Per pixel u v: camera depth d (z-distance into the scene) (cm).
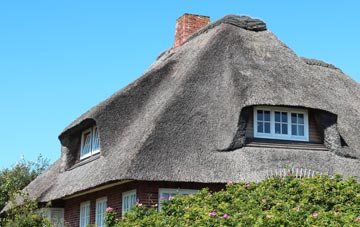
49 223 2041
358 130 2125
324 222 988
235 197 1261
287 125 1945
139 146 1716
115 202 1894
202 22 2791
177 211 1209
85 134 2388
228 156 1762
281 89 1941
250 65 2061
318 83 2342
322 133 1947
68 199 2431
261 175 1652
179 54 2359
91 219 2120
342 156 1903
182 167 1689
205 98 1944
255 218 1013
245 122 1841
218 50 2142
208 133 1823
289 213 1041
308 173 1716
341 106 2230
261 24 2345
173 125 1805
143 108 2108
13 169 4084
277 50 2208
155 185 1712
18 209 2056
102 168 1848
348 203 1215
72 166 2409
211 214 1044
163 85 2175
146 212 1252
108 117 2050
